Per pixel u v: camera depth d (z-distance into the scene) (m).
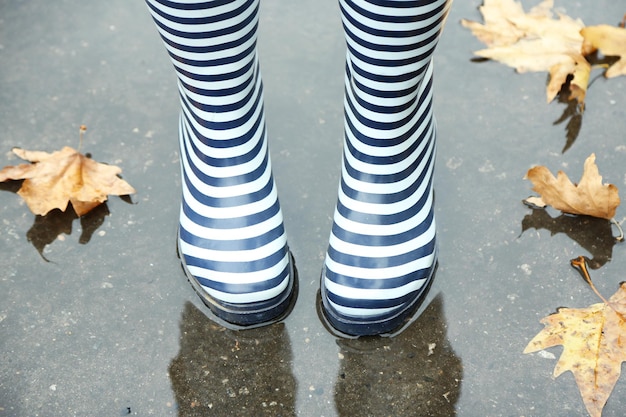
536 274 1.30
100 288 1.29
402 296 1.19
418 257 1.20
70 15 1.75
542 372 1.18
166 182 1.45
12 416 1.14
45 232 1.37
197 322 1.25
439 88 1.60
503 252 1.33
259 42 1.69
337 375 1.18
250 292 1.18
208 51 1.03
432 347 1.21
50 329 1.24
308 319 1.25
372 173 1.16
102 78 1.62
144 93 1.60
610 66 1.61
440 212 1.39
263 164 1.21
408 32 0.96
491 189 1.42
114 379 1.18
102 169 1.43
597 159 1.46
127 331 1.24
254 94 1.17
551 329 1.21
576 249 1.33
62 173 1.41
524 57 1.61
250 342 1.22
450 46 1.68
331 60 1.66
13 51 1.67
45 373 1.19
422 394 1.16
